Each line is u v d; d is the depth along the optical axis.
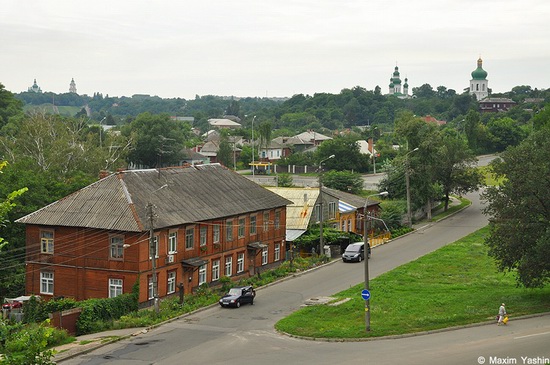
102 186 62.03
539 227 54.31
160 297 58.78
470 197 129.75
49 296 59.88
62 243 59.19
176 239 61.00
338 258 80.75
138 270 56.31
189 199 65.94
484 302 56.44
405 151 111.81
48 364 22.36
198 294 60.88
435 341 45.28
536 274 52.88
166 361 41.50
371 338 46.62
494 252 56.28
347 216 93.88
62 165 98.44
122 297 54.56
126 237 56.94
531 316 51.88
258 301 60.09
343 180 122.94
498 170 58.25
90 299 54.38
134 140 131.88
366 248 48.38
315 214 87.75
